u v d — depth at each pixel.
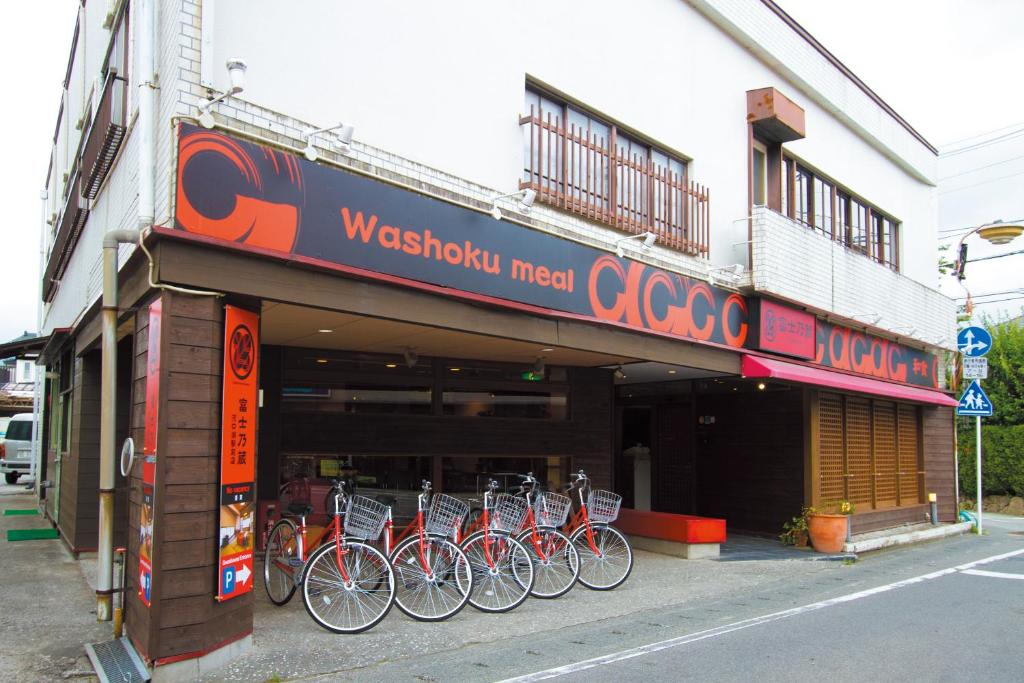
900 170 17.67
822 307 12.94
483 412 10.53
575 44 9.42
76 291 10.74
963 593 8.52
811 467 12.31
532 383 11.04
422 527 7.19
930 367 17.00
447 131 7.62
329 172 6.20
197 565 5.23
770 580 9.23
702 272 10.88
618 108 9.99
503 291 7.68
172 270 5.24
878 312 14.93
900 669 5.48
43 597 7.23
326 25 6.61
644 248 9.93
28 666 5.32
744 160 12.29
